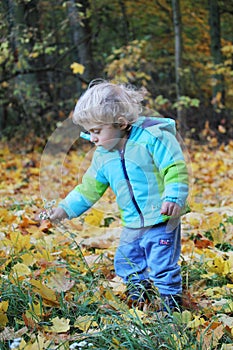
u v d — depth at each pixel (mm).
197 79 13266
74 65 8422
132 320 2240
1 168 8188
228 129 11711
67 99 12148
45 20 10969
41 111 10867
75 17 10000
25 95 10344
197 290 2848
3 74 10016
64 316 2438
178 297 2541
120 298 2684
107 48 13039
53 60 12039
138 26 13508
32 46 9953
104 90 2508
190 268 3068
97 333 2133
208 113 11992
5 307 2342
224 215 4461
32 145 10070
